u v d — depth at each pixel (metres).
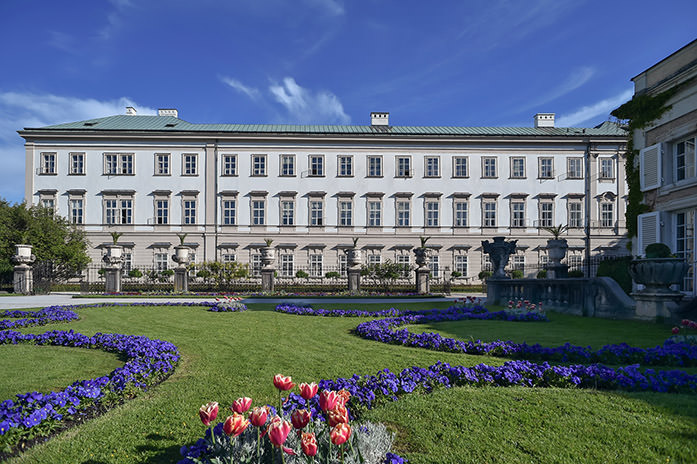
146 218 35.16
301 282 33.84
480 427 3.59
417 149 36.44
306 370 5.80
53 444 3.49
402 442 3.37
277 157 36.09
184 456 3.04
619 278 14.07
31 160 34.88
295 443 2.70
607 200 35.78
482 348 6.92
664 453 3.12
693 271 12.29
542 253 35.66
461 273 35.00
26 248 23.95
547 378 4.99
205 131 35.44
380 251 35.88
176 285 25.11
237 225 35.50
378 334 8.40
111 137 35.19
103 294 22.66
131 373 5.19
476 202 36.19
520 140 36.19
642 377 4.75
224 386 5.06
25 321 10.66
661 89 13.59
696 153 12.48
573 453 3.13
